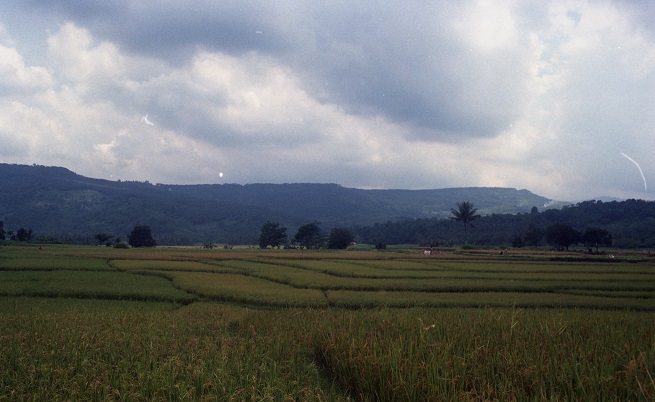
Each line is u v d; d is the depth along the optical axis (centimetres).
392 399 1002
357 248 14038
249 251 9819
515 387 989
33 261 5253
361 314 2050
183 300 2914
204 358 1295
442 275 4362
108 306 2653
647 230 12469
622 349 1211
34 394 1012
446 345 1215
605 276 4297
